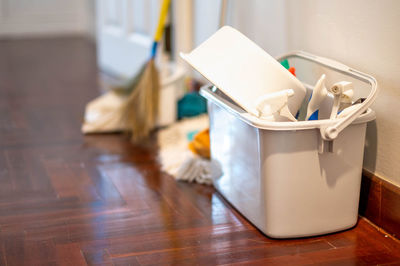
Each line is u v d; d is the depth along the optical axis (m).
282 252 1.39
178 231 1.51
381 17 1.44
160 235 1.48
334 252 1.39
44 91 3.24
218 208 1.66
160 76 2.47
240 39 1.47
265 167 1.39
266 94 1.45
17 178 1.90
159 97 2.33
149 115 2.28
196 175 1.87
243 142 1.48
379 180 1.51
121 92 2.42
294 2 1.83
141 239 1.46
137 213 1.62
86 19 5.56
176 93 2.47
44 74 3.74
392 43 1.41
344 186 1.45
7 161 2.07
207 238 1.46
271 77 1.44
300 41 1.82
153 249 1.41
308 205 1.43
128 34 3.41
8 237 1.48
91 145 2.26
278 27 1.95
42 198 1.73
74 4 5.61
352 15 1.55
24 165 2.03
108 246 1.42
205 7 2.57
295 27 1.84
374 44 1.48
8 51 4.65
